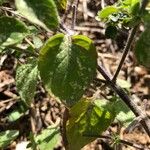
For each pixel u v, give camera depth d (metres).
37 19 0.23
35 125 0.60
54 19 0.23
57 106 0.61
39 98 0.62
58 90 0.26
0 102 0.61
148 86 0.65
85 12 0.72
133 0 0.28
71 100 0.26
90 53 0.25
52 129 0.40
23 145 0.43
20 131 0.59
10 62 0.63
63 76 0.25
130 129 0.29
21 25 0.25
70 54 0.25
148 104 0.57
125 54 0.29
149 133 0.28
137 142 0.58
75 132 0.33
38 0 0.23
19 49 0.31
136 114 0.29
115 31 0.34
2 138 0.41
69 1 0.36
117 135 0.36
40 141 0.39
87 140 0.33
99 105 0.33
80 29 0.71
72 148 0.33
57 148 0.56
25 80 0.31
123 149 0.55
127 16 0.30
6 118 0.59
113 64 0.68
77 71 0.25
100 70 0.30
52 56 0.25
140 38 0.23
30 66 0.31
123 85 0.40
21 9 0.23
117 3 0.34
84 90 0.26
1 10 0.33
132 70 0.67
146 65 0.24
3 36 0.25
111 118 0.32
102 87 0.32
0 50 0.31
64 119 0.36
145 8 0.26
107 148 0.57
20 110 0.60
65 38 0.25
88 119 0.32
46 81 0.26
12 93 0.62
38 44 0.34
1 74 0.64
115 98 0.35
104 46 0.70
